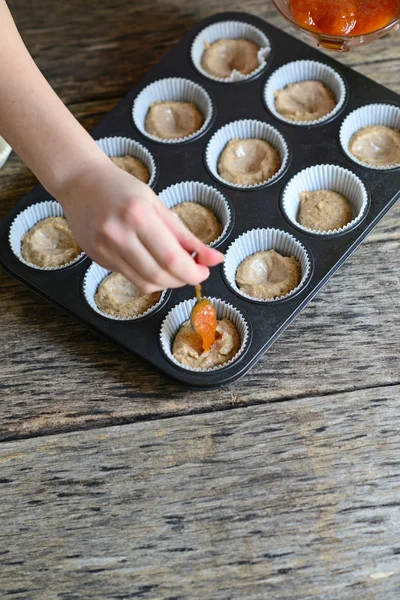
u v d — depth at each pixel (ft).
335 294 2.93
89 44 3.55
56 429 2.77
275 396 2.77
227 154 3.19
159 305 2.87
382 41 3.46
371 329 2.86
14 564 2.57
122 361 2.86
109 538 2.59
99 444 2.73
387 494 2.60
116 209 2.43
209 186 3.08
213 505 2.61
